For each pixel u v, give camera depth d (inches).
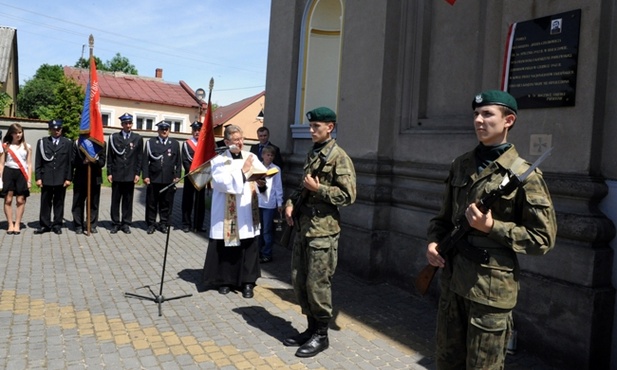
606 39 157.0
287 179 330.0
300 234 163.5
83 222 351.3
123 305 203.6
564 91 161.9
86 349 160.7
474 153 104.2
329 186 158.1
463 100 220.1
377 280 244.5
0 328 174.6
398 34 246.2
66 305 201.2
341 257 261.7
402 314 203.3
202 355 159.3
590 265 153.7
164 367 150.2
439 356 107.2
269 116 359.9
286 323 189.5
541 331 164.6
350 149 264.4
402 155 243.0
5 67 1129.4
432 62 236.8
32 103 1640.0
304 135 321.4
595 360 153.4
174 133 822.5
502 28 183.3
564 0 162.9
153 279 242.2
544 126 168.6
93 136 327.3
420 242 225.9
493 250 97.4
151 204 359.6
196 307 204.2
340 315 199.8
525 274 170.1
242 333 178.4
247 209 218.5
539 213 93.1
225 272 221.6
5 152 328.8
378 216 244.2
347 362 157.9
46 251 291.0
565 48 161.6
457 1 223.5
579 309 154.0
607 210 159.8
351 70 264.7
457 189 105.0
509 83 178.2
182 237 349.1
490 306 95.5
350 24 266.4
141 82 1418.6
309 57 329.7
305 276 165.9
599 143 159.8
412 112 242.1
